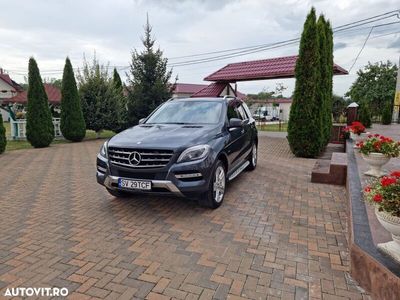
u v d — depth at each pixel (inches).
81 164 318.7
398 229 84.0
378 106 1139.3
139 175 150.9
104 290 95.5
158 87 644.7
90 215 161.3
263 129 878.4
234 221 151.2
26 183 234.4
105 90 603.5
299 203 179.3
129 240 130.6
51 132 486.3
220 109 201.9
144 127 189.0
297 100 342.6
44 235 136.4
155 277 102.3
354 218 119.8
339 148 416.2
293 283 98.5
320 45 349.7
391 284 80.9
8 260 114.3
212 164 156.2
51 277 102.9
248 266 108.9
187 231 139.4
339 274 103.6
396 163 229.0
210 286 97.1
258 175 252.2
